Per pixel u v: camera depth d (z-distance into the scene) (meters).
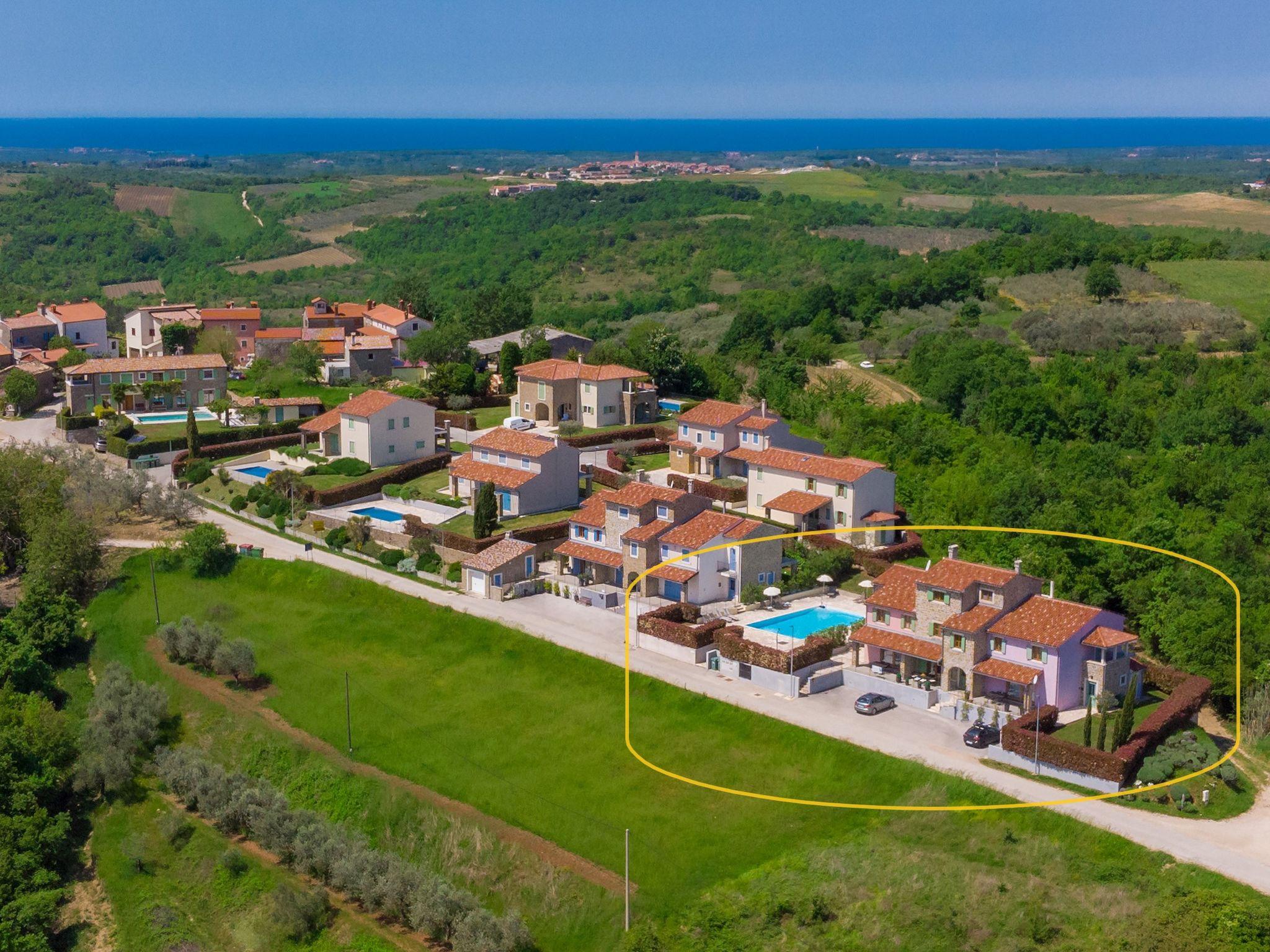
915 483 126.12
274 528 123.69
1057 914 65.94
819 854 72.06
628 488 109.56
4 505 122.50
